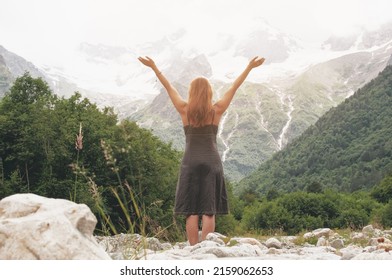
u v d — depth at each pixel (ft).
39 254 9.12
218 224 137.28
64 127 118.52
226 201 24.06
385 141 630.33
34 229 9.33
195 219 23.56
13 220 9.57
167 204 110.73
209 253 18.33
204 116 23.34
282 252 22.24
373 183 525.75
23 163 115.96
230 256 18.49
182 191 23.39
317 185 393.29
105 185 103.76
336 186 574.97
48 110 122.62
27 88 140.56
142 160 90.89
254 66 24.11
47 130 113.80
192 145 23.61
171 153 167.63
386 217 156.97
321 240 34.53
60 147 111.24
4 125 118.52
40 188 107.76
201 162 23.31
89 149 116.26
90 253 9.46
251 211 199.41
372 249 20.92
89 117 128.16
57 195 107.34
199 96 23.32
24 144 113.60
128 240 14.78
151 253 18.45
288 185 647.15
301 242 40.78
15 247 9.19
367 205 244.83
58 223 9.53
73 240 9.45
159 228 16.88
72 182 107.04
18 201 10.07
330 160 647.15
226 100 23.84
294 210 220.64
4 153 119.03
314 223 208.44
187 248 20.92
